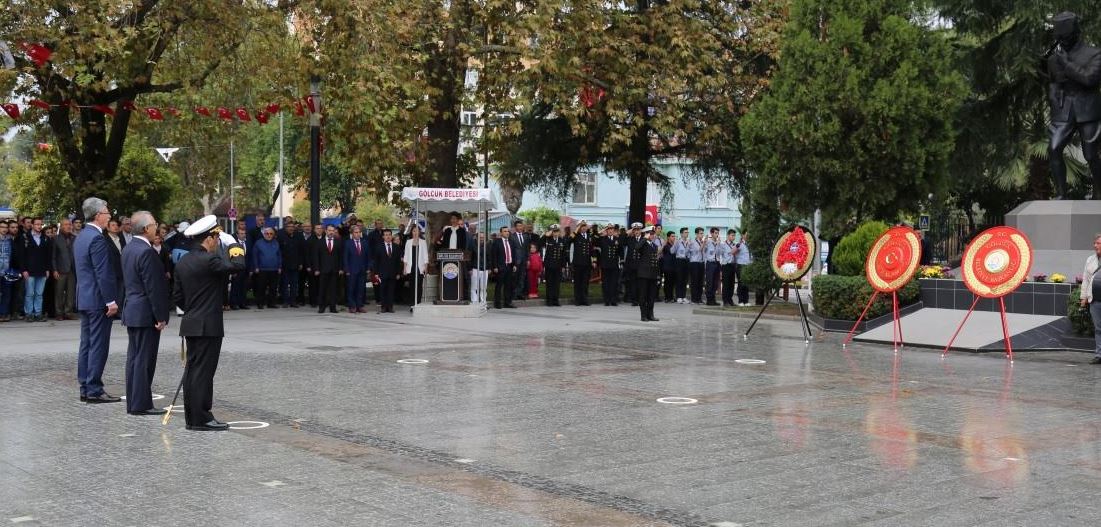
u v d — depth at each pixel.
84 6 22.19
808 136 24.33
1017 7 25.80
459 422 10.52
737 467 8.54
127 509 7.15
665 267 30.77
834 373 14.55
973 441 9.68
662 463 8.68
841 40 24.17
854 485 7.93
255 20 24.97
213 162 38.50
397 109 25.03
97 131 27.86
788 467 8.55
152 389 12.68
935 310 19.59
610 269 29.03
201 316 9.98
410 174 28.52
